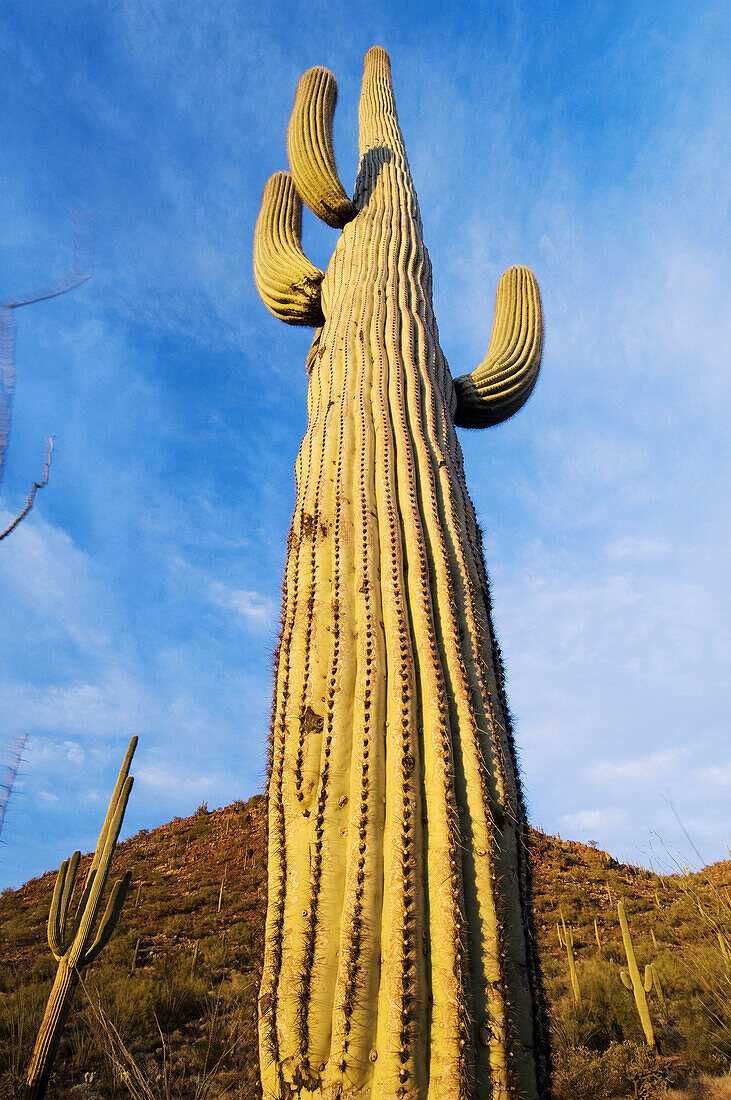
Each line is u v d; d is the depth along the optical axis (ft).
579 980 31.45
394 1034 6.98
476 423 18.76
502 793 9.07
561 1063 22.62
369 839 8.41
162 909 47.83
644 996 25.11
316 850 8.54
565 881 51.29
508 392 18.60
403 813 8.45
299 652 10.61
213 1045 21.79
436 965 7.48
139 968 35.53
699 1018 23.77
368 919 7.82
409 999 7.18
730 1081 21.07
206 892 50.49
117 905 18.31
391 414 13.82
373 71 28.19
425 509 12.21
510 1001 7.48
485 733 9.50
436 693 9.57
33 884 63.62
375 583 11.07
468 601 11.00
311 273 19.88
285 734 9.90
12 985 31.78
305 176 20.44
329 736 9.40
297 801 9.09
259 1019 7.92
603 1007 28.30
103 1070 20.94
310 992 7.54
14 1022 24.50
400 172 21.93
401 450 13.10
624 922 27.07
